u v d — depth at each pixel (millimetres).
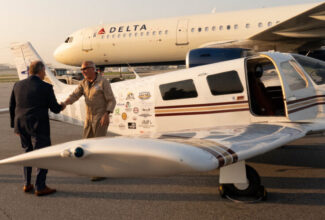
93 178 3875
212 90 4043
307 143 5316
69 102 3816
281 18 13344
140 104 4582
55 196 3381
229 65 4008
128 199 3219
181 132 3205
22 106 3256
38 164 2209
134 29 15945
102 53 16734
